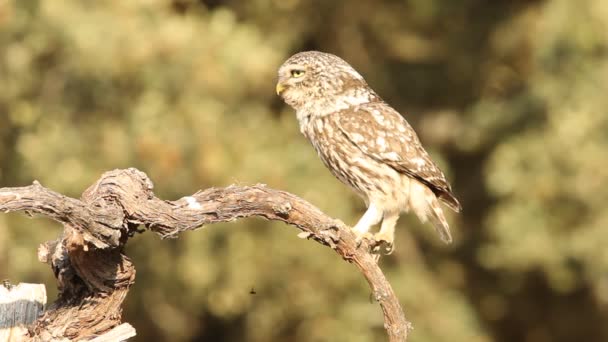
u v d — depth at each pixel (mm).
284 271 15188
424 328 16781
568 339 20109
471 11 18797
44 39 14172
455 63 18984
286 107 16281
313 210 6656
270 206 6496
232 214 6414
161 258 15344
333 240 6773
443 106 19312
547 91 16469
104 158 14273
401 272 17281
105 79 14250
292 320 15812
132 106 14523
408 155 8531
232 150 14508
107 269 6168
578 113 15953
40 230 14508
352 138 8500
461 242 18719
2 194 5645
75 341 6207
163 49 14250
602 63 16125
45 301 6574
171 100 14477
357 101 8734
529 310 19922
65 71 14445
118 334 6207
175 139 13953
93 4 14375
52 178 14086
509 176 16578
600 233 16062
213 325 18141
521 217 16547
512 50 18891
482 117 17875
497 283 19281
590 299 19547
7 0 14000
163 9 14742
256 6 17031
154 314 16500
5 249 14188
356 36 18500
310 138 8859
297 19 17453
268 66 14898
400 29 18656
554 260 16594
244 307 15750
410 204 8719
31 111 14617
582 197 16016
